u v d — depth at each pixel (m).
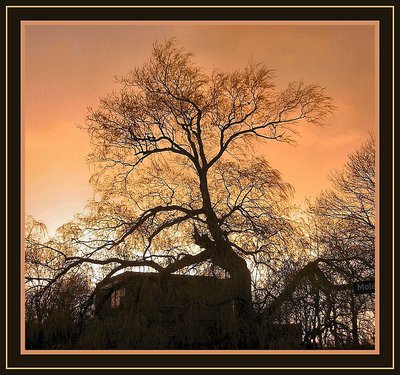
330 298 21.20
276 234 22.78
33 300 21.20
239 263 21.20
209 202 22.73
